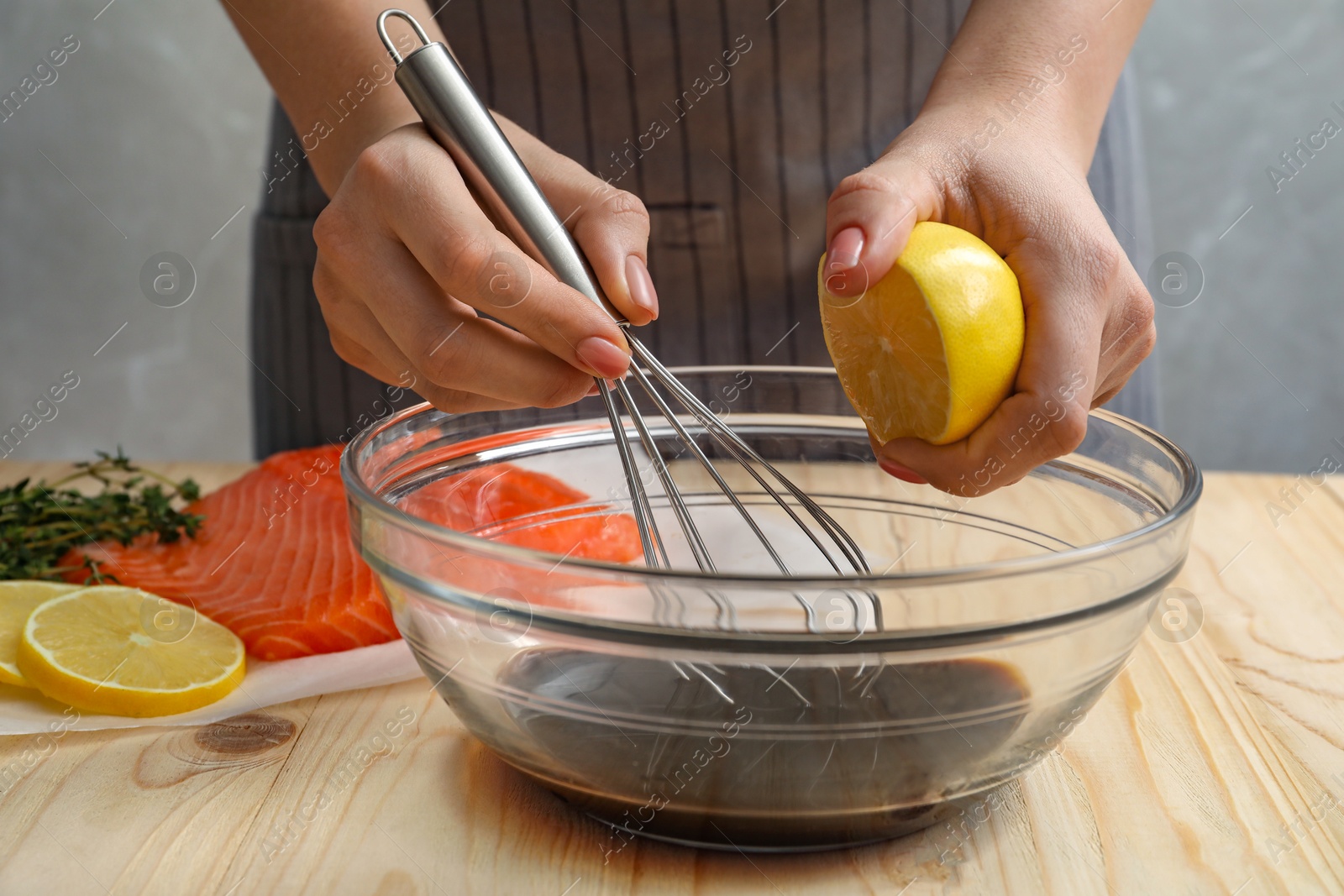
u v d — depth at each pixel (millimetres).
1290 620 686
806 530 505
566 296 454
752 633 362
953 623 366
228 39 1771
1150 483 500
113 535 762
